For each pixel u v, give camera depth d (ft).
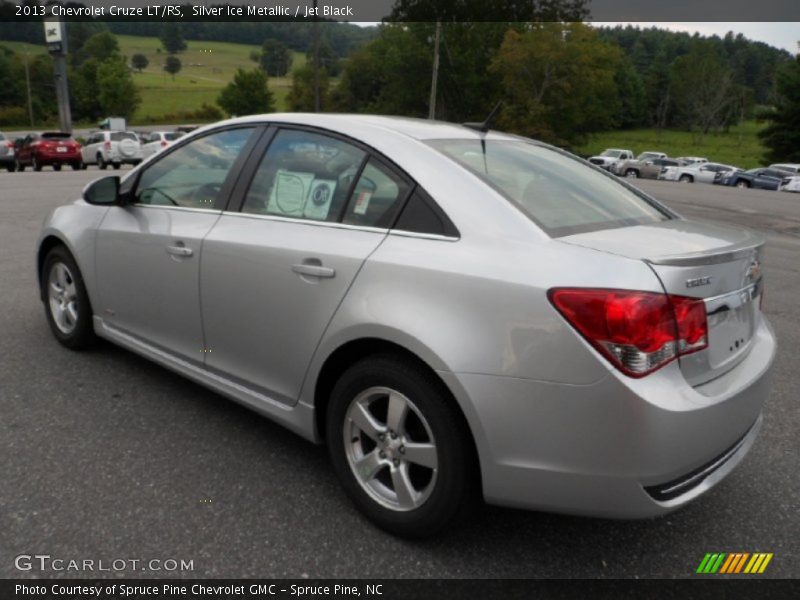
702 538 8.93
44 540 8.24
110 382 13.09
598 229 8.45
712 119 312.29
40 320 16.78
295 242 9.41
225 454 10.52
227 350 10.57
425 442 8.34
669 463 7.10
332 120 10.14
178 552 8.15
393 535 8.64
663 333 7.05
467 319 7.61
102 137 96.43
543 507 7.54
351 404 8.82
